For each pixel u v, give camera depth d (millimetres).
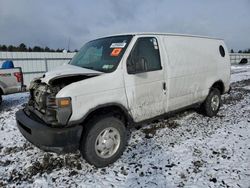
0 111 7637
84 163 3904
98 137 3691
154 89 4449
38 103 3805
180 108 5195
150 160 3961
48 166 3822
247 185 3209
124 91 3977
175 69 4840
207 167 3697
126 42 4230
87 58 4594
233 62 45969
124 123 4281
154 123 5734
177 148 4391
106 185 3305
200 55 5574
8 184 3381
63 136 3350
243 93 9883
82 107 3482
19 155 4250
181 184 3279
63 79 3697
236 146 4422
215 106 6297
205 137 4895
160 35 4750
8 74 8031
